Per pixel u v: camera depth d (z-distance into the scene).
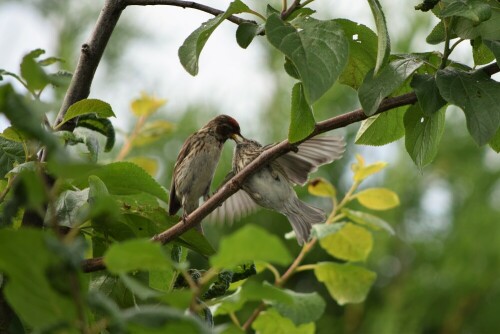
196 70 6.71
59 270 4.04
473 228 14.62
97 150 7.20
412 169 14.67
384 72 6.81
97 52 7.26
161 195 7.06
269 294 4.90
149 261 4.33
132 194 7.16
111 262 4.29
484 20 6.55
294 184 10.76
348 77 7.75
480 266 14.55
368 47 7.47
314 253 14.28
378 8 6.38
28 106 4.07
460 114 15.23
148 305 6.63
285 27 6.14
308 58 5.98
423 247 14.62
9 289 4.12
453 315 14.44
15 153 6.75
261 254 3.82
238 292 5.52
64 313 4.12
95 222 6.76
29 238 3.90
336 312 14.55
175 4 7.43
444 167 15.06
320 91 5.87
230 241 3.75
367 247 7.68
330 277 7.52
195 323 3.95
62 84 4.54
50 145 3.96
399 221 14.57
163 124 11.04
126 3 7.36
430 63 7.48
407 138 7.71
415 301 14.33
